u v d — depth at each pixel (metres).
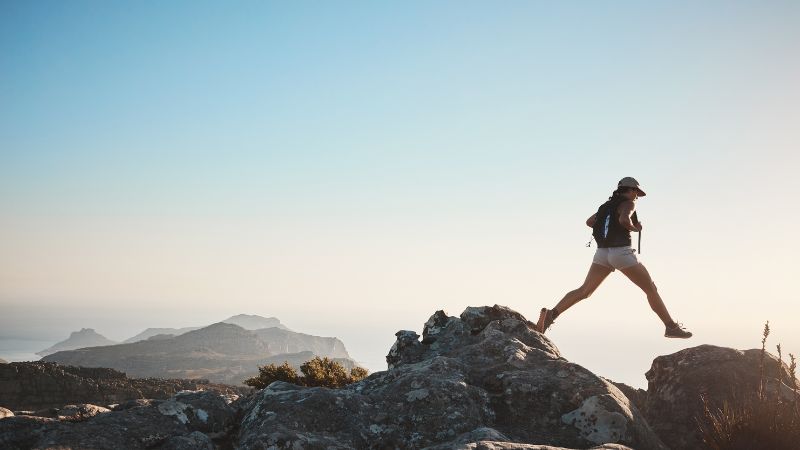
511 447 5.25
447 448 5.25
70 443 5.19
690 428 7.41
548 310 9.48
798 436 6.00
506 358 8.00
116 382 102.50
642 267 8.53
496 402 7.01
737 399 7.37
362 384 7.46
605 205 8.86
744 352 8.13
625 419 6.45
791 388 7.49
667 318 8.56
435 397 6.61
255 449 5.43
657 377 8.50
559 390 6.91
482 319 10.23
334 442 5.73
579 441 6.36
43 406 86.62
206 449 5.73
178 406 6.31
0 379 86.50
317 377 19.81
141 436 5.66
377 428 6.28
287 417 6.05
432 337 10.11
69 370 106.62
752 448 6.12
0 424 5.38
